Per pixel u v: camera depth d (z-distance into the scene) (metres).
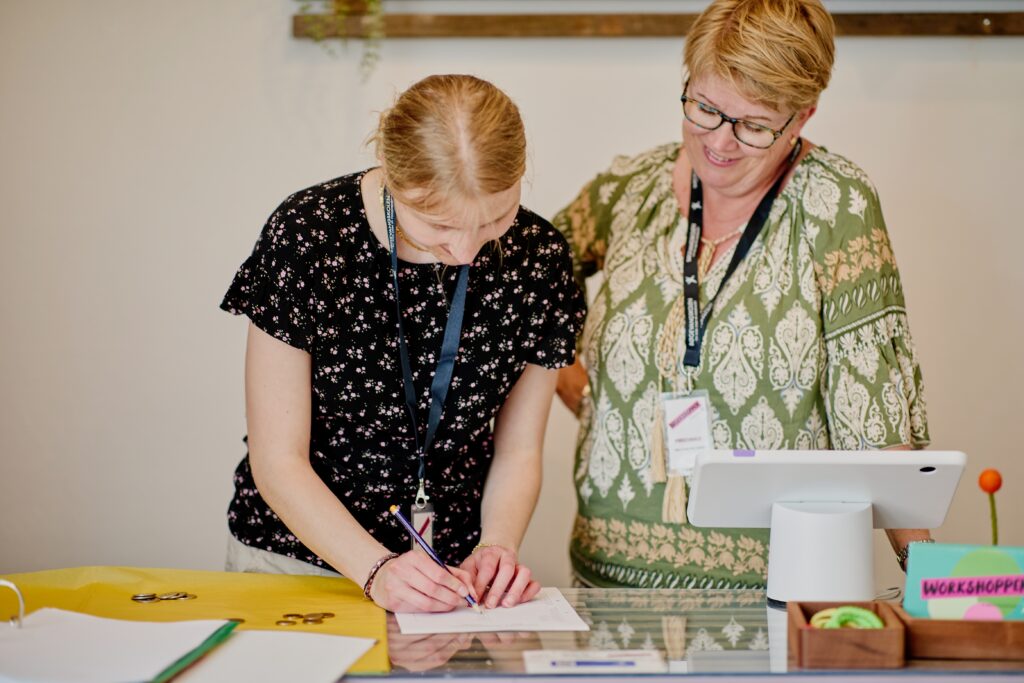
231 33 3.19
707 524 1.77
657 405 2.17
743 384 2.13
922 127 3.23
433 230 1.62
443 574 1.68
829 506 1.71
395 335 1.87
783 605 1.70
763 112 1.99
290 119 3.21
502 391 1.97
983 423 3.29
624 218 2.34
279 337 1.79
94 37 3.17
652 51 3.22
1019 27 3.18
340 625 1.56
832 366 2.11
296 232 1.80
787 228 2.15
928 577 1.51
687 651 1.45
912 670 1.37
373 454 1.92
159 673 1.27
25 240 3.20
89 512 3.26
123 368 3.25
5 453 3.24
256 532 2.01
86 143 3.19
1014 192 3.25
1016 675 1.37
